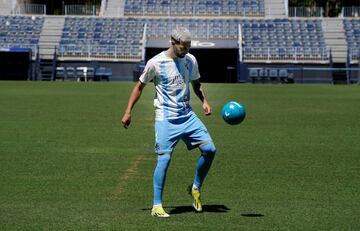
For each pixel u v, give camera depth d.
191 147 7.82
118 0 56.91
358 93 34.38
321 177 10.35
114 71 50.31
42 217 7.62
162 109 7.71
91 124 18.05
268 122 19.03
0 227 7.17
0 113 21.16
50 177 10.18
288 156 12.54
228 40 50.97
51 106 24.14
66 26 53.44
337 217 7.72
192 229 7.11
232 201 8.59
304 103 26.73
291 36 51.81
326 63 49.53
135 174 10.49
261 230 7.11
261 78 48.72
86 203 8.38
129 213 7.84
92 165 11.32
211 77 52.19
